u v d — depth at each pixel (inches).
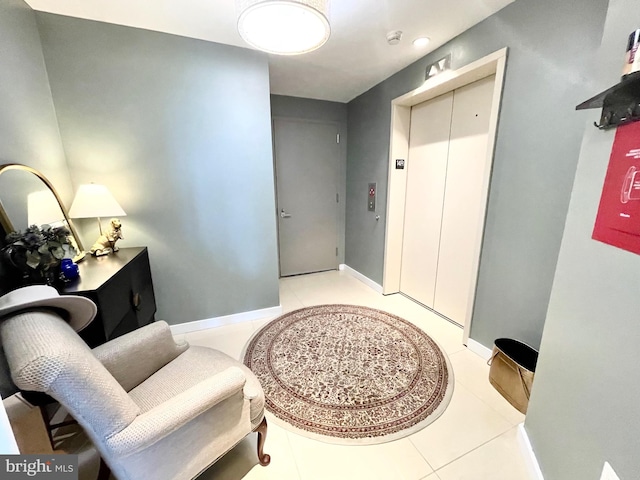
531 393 51.3
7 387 43.4
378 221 128.6
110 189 80.7
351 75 107.9
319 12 43.8
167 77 79.7
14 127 57.3
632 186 29.9
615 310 32.3
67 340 32.0
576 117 55.6
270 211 100.3
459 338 92.0
